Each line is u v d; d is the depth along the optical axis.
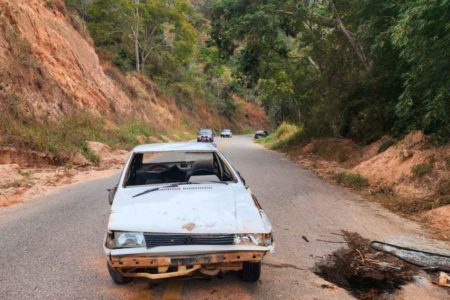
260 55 23.69
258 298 4.05
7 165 11.98
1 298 4.18
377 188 10.05
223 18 21.81
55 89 21.88
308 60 24.86
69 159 15.16
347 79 17.77
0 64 17.72
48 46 25.31
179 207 4.14
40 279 4.65
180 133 48.41
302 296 4.10
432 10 7.00
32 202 9.22
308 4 19.50
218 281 4.45
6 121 14.47
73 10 38.88
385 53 13.79
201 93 76.44
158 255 3.65
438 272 4.77
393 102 14.62
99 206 8.59
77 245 5.90
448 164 8.95
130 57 51.66
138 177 5.28
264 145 38.12
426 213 7.43
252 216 4.00
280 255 5.33
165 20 51.19
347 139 19.41
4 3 21.52
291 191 10.28
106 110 29.44
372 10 13.27
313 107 23.22
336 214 7.69
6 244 5.99
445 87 8.26
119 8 44.62
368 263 5.05
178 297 4.09
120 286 4.41
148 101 45.97
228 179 5.35
